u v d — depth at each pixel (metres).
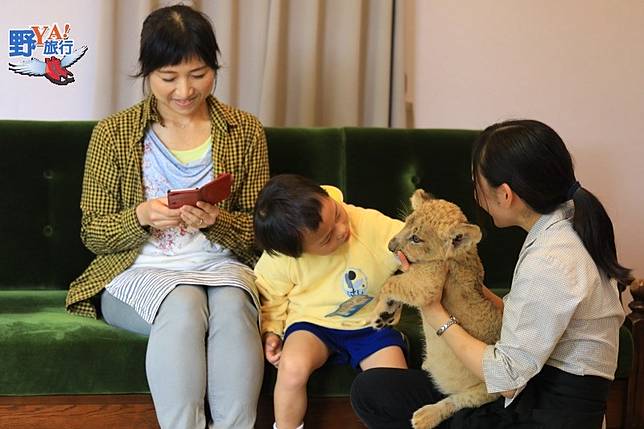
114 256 1.99
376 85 2.60
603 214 1.40
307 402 1.84
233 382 1.72
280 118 2.59
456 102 2.71
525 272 1.39
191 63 1.86
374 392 1.67
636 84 2.75
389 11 2.54
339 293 1.85
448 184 2.33
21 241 2.19
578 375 1.43
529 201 1.42
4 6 2.46
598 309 1.42
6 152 2.19
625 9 2.70
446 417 1.57
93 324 1.88
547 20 2.68
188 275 1.86
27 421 1.80
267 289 1.88
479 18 2.66
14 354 1.75
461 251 1.49
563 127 2.76
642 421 1.95
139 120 1.98
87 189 2.01
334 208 1.74
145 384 1.79
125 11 2.44
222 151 2.00
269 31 2.49
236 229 1.96
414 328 1.95
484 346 1.47
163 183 1.98
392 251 1.59
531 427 1.45
